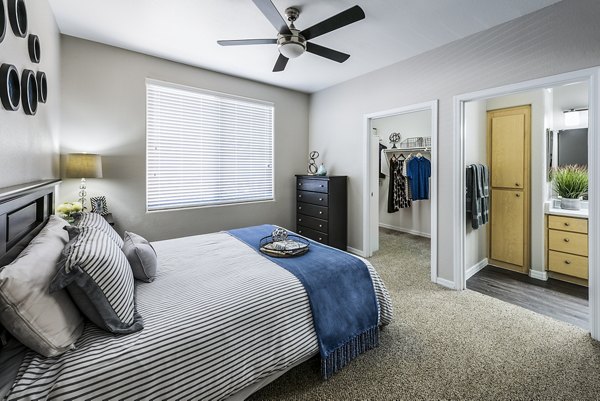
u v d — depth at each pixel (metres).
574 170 3.34
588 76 2.04
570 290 2.98
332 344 1.65
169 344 1.13
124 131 3.10
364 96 3.85
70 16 2.42
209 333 1.23
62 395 0.90
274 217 4.50
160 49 3.07
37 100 1.77
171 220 3.49
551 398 1.51
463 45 2.75
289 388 1.58
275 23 2.07
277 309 1.47
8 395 0.86
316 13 2.36
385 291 2.08
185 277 1.70
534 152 3.32
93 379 0.96
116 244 1.57
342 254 2.14
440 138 2.99
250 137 4.21
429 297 2.75
